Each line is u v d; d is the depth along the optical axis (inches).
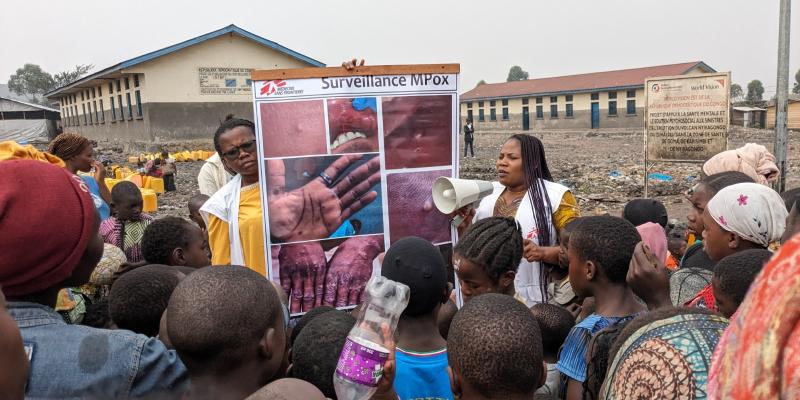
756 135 1434.5
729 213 107.4
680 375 60.2
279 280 143.5
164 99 1214.9
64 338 72.3
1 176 70.4
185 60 1224.2
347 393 71.8
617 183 626.2
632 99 1916.8
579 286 99.9
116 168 868.0
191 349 68.2
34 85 3804.1
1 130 2017.7
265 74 138.3
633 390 63.5
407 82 143.3
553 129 2140.7
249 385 70.9
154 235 137.3
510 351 71.9
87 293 151.9
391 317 75.2
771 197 105.9
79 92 1704.0
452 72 145.4
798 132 1561.3
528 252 141.9
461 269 113.4
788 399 34.7
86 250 78.3
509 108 2292.1
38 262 71.2
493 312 75.7
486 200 167.3
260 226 146.9
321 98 140.6
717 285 86.0
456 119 147.2
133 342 75.6
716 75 370.6
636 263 90.4
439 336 99.8
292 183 141.7
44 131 2076.8
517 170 156.6
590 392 87.2
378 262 145.3
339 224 143.6
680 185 587.2
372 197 144.5
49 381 69.9
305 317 106.3
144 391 74.6
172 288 98.7
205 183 253.4
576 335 94.5
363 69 141.3
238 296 69.4
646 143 405.1
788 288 35.7
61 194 73.6
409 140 144.7
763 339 36.6
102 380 71.8
